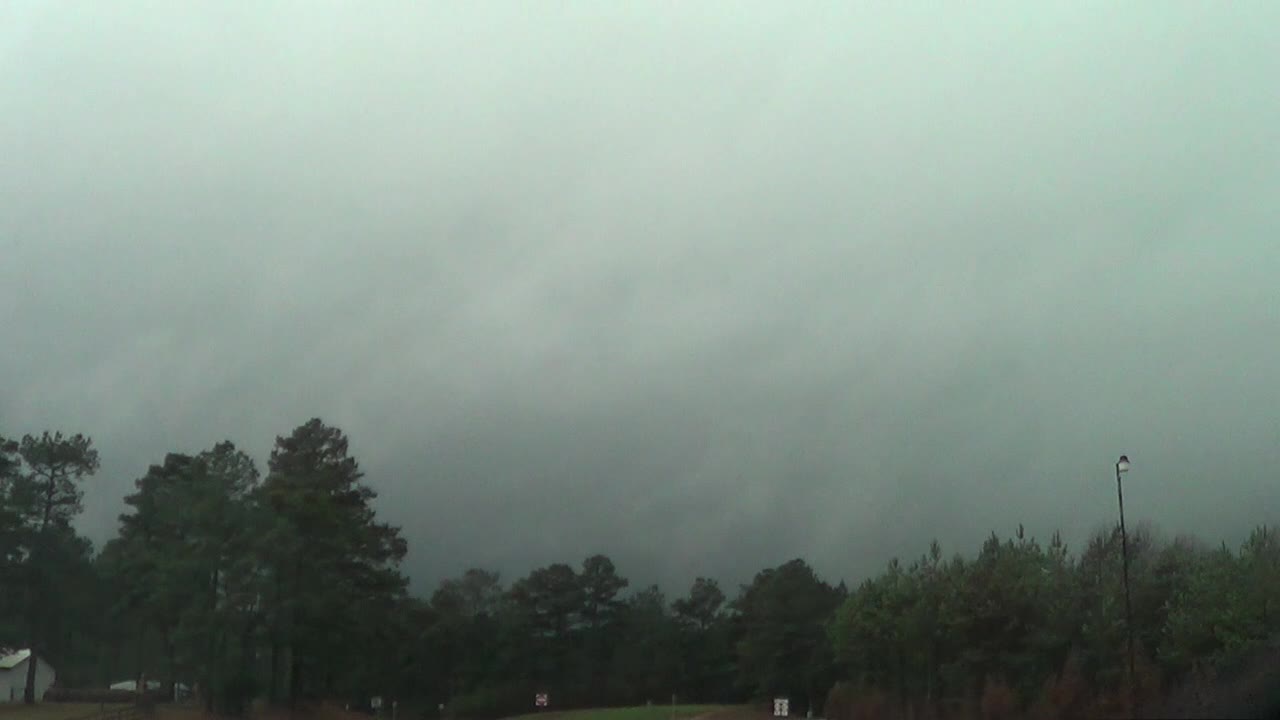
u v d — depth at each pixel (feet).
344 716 280.92
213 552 227.20
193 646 225.56
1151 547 182.60
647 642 458.50
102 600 260.42
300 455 262.26
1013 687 181.78
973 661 189.98
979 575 195.00
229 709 232.32
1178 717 96.43
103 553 267.39
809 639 365.40
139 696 257.96
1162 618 164.14
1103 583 178.09
